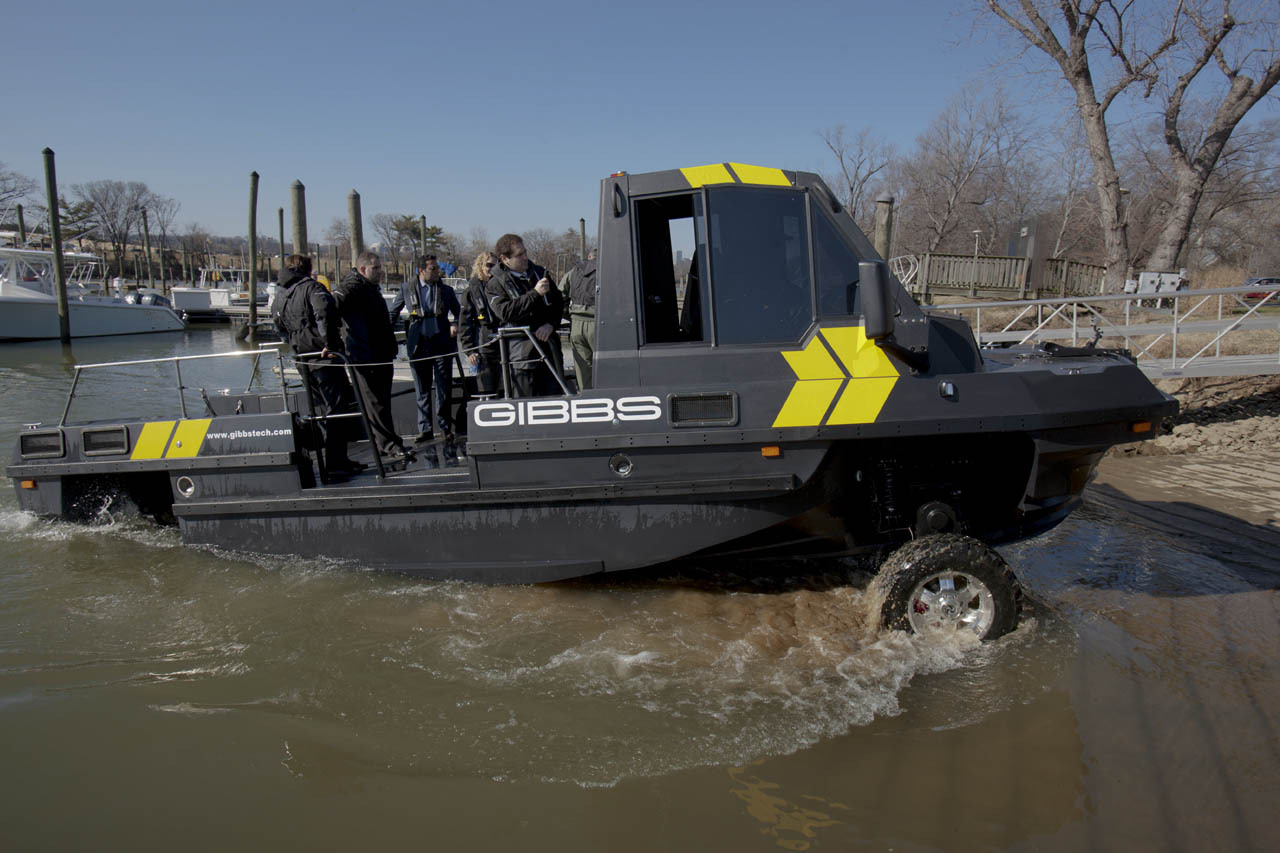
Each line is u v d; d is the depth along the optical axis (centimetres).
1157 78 1825
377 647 378
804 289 387
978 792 280
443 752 304
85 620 403
